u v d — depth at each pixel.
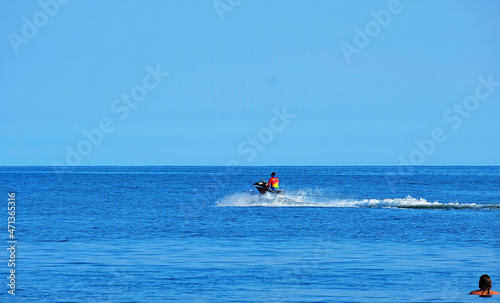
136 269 55.88
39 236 79.25
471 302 43.94
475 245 71.00
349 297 45.31
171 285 49.25
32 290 47.22
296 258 61.88
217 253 65.00
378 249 68.06
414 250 67.12
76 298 44.84
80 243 72.62
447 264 58.44
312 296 45.66
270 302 43.75
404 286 48.84
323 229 87.19
